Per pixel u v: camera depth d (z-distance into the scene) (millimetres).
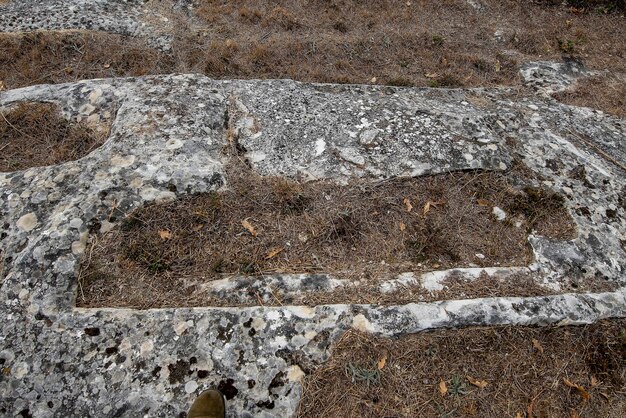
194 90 3867
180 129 3453
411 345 2543
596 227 3223
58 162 3459
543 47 5379
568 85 4824
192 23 5262
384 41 5188
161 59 4707
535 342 2643
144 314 2533
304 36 5168
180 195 3061
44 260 2688
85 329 2477
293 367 2416
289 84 4156
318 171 3324
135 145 3293
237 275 2777
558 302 2758
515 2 6035
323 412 2320
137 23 5086
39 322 2496
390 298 2699
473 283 2824
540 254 3023
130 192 3010
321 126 3652
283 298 2666
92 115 3721
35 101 3844
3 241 2820
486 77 4906
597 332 2730
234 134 3568
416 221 3160
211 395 2234
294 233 3010
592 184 3521
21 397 2303
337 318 2561
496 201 3338
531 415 2432
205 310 2561
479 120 3910
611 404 2525
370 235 3057
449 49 5219
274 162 3363
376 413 2346
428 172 3387
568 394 2529
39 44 4648
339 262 2906
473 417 2395
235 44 4871
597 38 5637
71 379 2342
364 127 3670
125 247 2834
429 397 2422
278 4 5594
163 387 2330
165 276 2758
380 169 3369
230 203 3098
